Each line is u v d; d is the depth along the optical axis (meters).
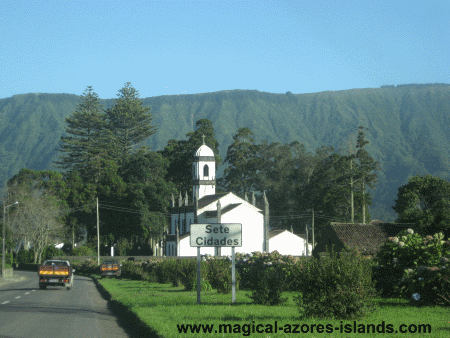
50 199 102.31
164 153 122.69
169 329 13.36
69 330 15.02
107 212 106.19
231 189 119.88
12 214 99.00
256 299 19.84
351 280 14.65
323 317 14.64
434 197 69.38
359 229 50.09
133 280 46.78
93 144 133.00
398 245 20.42
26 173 110.31
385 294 20.50
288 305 19.47
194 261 32.34
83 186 113.38
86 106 140.25
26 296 28.12
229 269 27.70
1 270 61.88
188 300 22.03
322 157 115.62
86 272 71.94
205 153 97.12
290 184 111.12
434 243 20.22
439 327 13.04
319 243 51.31
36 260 97.56
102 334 14.41
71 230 110.69
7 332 14.54
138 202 101.25
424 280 18.14
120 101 145.38
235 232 20.52
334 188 96.25
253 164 117.88
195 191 96.88
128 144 144.62
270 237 82.69
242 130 124.19
